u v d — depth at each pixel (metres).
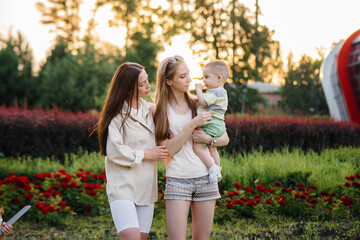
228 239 4.36
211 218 3.11
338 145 9.63
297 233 4.62
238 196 5.53
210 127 3.14
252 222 5.20
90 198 5.69
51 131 8.98
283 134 9.02
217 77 3.27
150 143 3.10
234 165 7.06
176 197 3.00
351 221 5.03
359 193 5.61
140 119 3.03
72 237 4.64
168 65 3.12
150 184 3.08
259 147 8.72
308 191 5.51
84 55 32.91
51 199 5.39
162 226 5.04
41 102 28.19
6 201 5.51
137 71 3.01
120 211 2.86
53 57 32.00
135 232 2.80
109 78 29.19
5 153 8.88
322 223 5.00
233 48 32.69
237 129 8.66
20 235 4.73
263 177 6.16
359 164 7.49
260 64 33.84
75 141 9.05
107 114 2.99
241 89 31.75
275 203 5.39
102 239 4.57
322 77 15.89
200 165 3.09
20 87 31.03
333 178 6.25
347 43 14.11
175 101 3.22
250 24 32.53
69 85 27.53
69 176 5.79
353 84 14.04
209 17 33.09
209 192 3.08
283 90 37.31
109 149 2.92
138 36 33.53
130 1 35.91
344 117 15.01
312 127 9.34
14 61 31.33
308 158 7.71
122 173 2.94
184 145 3.12
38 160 8.22
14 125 8.85
